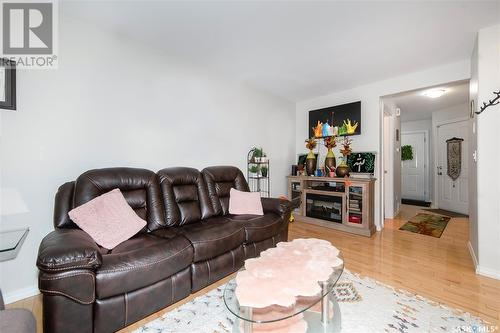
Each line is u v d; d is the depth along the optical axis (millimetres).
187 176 2609
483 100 2248
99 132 2285
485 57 2240
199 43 2605
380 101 3738
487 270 2182
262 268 1398
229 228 2152
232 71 3361
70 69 2105
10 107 1798
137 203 2148
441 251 2770
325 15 2088
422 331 1465
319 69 3275
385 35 2402
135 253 1540
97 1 1917
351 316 1598
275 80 3678
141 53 2586
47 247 1321
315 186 4133
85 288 1297
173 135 2883
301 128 4820
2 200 1787
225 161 3525
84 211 1759
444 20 2143
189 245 1812
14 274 1832
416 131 6613
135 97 2541
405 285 2010
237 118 3707
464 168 4863
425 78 3248
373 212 3559
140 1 1920
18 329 862
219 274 2037
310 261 1483
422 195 6477
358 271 2268
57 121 2035
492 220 2178
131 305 1479
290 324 1345
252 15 2100
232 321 1568
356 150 3980
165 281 1653
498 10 1985
